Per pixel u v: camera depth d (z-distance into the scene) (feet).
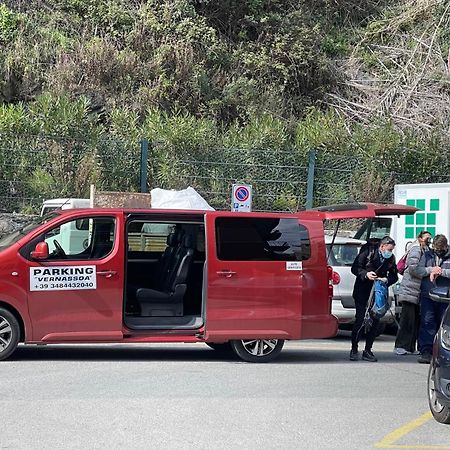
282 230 38.17
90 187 59.72
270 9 91.45
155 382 32.27
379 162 70.08
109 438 24.02
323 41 92.22
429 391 27.96
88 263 35.73
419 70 89.76
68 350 40.52
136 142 63.46
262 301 37.55
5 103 72.49
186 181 64.08
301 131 73.31
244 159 65.46
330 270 38.88
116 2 82.17
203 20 83.41
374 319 39.75
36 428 24.93
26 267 35.17
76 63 74.74
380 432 25.95
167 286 38.19
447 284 39.83
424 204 52.08
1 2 82.43
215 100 77.36
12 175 60.49
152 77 76.59
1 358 35.45
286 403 29.43
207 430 25.27
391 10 99.04
